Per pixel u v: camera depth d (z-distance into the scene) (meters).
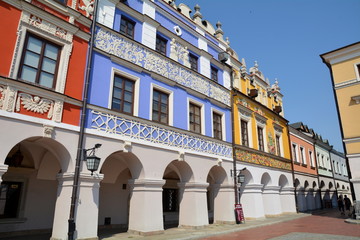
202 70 15.80
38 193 11.40
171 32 14.12
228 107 17.02
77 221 8.52
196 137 13.92
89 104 9.71
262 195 19.80
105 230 12.31
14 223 10.55
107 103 10.42
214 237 10.91
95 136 9.64
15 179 10.84
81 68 9.89
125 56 11.53
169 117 12.88
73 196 8.52
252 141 18.59
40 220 11.28
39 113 8.38
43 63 8.95
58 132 8.70
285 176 21.91
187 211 12.98
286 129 24.59
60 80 9.13
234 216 14.99
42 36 9.01
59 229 8.48
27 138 7.95
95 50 10.51
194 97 14.64
